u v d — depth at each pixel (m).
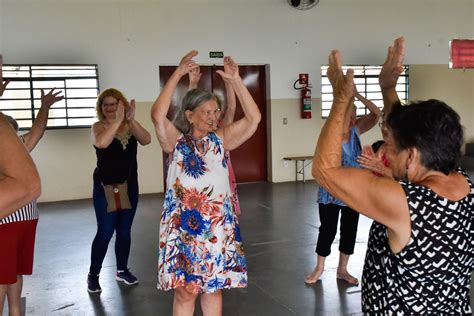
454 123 1.30
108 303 3.54
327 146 1.38
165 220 2.43
